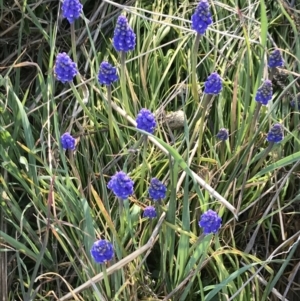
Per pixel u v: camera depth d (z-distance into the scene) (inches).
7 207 20.4
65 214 20.3
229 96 24.5
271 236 22.5
